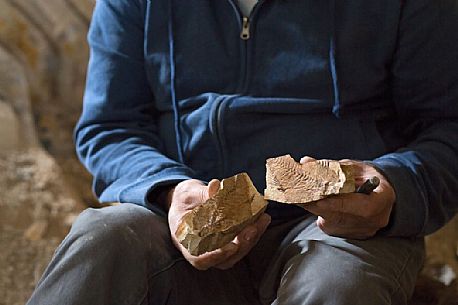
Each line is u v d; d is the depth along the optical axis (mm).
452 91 1151
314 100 1144
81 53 2018
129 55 1253
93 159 1216
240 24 1160
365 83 1154
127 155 1184
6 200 1690
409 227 1040
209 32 1175
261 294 1037
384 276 962
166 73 1210
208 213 954
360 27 1134
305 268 950
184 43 1188
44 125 1956
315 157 1141
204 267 998
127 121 1246
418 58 1142
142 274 963
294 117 1149
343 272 933
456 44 1138
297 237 1075
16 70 1951
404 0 1125
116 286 945
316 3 1140
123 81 1252
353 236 1008
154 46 1219
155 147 1229
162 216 1067
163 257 1010
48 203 1703
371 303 918
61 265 920
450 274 1412
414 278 1060
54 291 906
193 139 1181
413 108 1186
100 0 1293
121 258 950
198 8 1179
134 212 1019
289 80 1146
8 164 1789
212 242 944
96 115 1246
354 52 1142
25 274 1538
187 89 1198
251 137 1156
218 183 1011
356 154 1141
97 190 1211
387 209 1004
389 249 1020
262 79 1157
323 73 1139
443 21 1129
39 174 1776
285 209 1160
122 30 1250
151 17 1208
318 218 1025
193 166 1190
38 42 1995
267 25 1150
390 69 1172
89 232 948
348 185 938
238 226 954
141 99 1268
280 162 991
